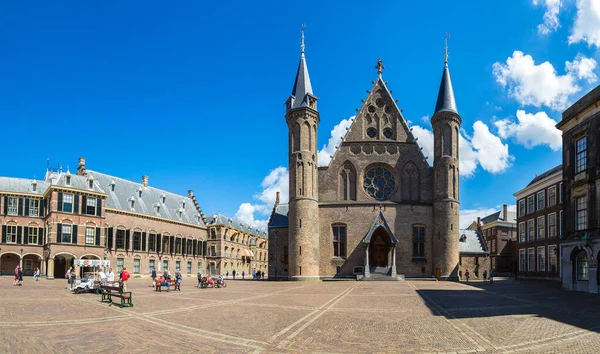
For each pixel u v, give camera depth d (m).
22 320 16.55
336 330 14.51
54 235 57.12
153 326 15.20
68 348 11.74
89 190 60.91
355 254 51.59
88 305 21.91
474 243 59.25
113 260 64.94
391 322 16.17
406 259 51.28
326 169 53.94
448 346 12.12
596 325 15.42
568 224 34.47
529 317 17.41
